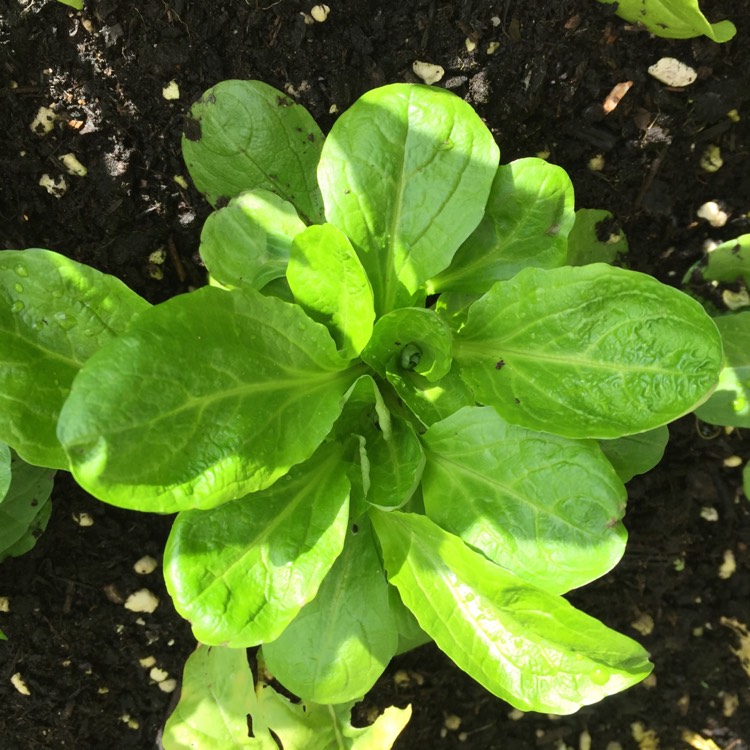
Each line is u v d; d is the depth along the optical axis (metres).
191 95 0.19
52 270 0.14
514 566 0.16
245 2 0.18
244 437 0.14
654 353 0.15
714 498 0.23
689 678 0.24
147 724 0.23
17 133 0.19
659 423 0.14
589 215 0.20
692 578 0.24
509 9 0.18
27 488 0.20
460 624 0.15
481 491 0.16
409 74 0.19
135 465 0.12
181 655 0.23
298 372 0.15
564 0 0.18
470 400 0.17
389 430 0.16
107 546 0.22
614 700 0.25
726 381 0.20
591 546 0.15
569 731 0.24
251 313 0.14
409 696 0.23
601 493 0.15
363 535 0.18
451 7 0.18
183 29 0.18
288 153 0.18
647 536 0.23
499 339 0.16
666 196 0.21
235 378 0.14
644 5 0.17
